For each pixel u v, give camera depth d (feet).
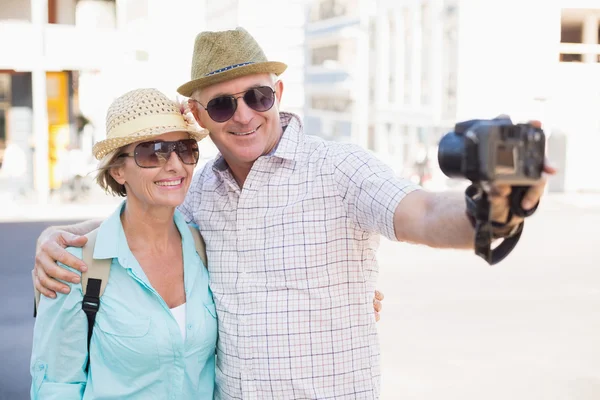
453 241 5.75
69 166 55.77
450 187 56.49
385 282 29.12
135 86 55.47
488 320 23.21
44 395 7.47
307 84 79.97
